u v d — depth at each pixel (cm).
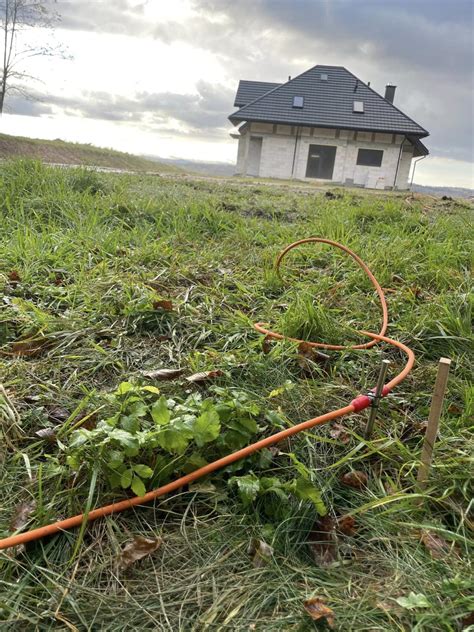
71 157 2044
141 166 2403
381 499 171
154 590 143
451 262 405
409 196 926
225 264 415
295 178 2659
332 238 464
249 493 165
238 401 198
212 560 153
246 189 909
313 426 197
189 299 334
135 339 279
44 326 275
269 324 298
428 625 134
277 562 154
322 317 294
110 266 385
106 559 151
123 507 164
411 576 149
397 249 424
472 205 877
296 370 255
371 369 263
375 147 2614
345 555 159
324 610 135
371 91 2709
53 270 365
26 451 188
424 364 272
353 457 198
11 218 478
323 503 169
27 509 163
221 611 137
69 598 138
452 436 209
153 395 215
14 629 130
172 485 171
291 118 2583
